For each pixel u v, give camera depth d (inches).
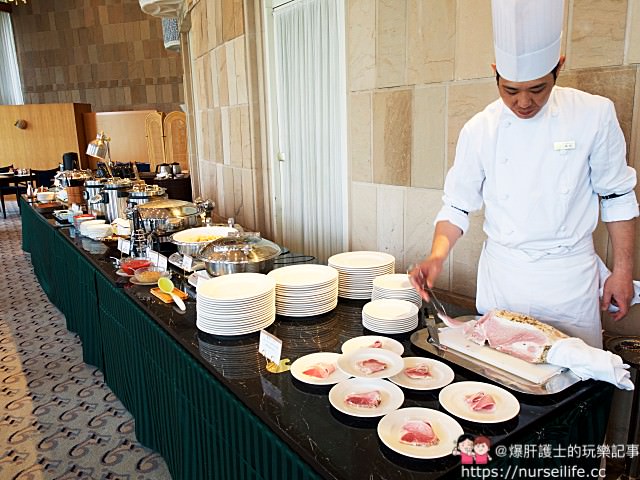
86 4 446.9
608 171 49.9
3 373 120.3
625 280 51.2
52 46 467.8
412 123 90.0
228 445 50.9
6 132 422.6
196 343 58.6
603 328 67.2
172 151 399.9
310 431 40.7
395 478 34.8
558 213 50.6
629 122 61.3
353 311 67.0
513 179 51.9
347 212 116.0
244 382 49.3
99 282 98.1
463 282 85.1
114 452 88.6
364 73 99.5
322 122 122.9
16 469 84.4
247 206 158.6
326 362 51.6
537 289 53.2
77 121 423.8
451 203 58.1
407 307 61.7
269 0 136.9
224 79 165.6
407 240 95.3
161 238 102.4
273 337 52.6
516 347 48.7
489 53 75.4
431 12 83.1
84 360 123.6
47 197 189.6
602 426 47.3
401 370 47.1
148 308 71.1
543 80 45.0
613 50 61.4
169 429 70.5
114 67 452.1
